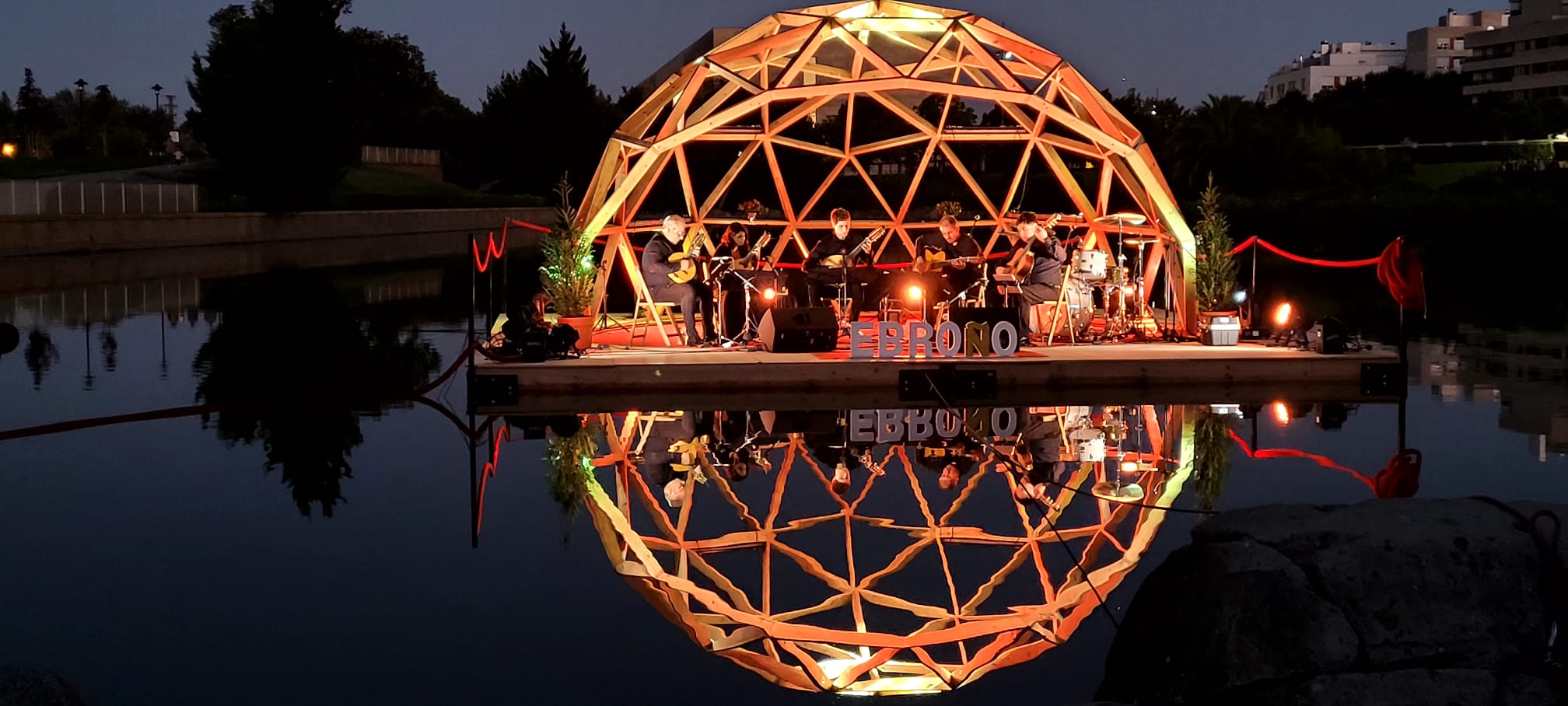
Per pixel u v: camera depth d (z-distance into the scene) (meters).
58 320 18.72
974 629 5.18
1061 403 11.37
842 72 17.91
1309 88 150.88
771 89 13.08
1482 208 34.28
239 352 14.98
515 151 77.25
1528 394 11.38
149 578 5.78
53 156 78.19
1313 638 4.12
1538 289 24.33
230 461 8.61
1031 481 8.02
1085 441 9.40
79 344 15.66
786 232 19.19
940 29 14.85
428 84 102.75
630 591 5.68
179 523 6.85
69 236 35.59
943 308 13.46
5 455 8.78
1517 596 4.27
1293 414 10.48
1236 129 48.41
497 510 7.27
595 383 11.91
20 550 6.29
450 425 10.22
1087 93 14.19
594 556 6.29
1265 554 4.40
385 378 12.93
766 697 4.40
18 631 5.00
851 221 16.09
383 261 35.66
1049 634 5.08
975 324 12.34
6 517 6.97
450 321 19.00
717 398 11.68
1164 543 6.37
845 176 54.31
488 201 69.31
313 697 4.31
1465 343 15.52
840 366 12.00
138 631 5.01
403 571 5.95
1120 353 12.97
